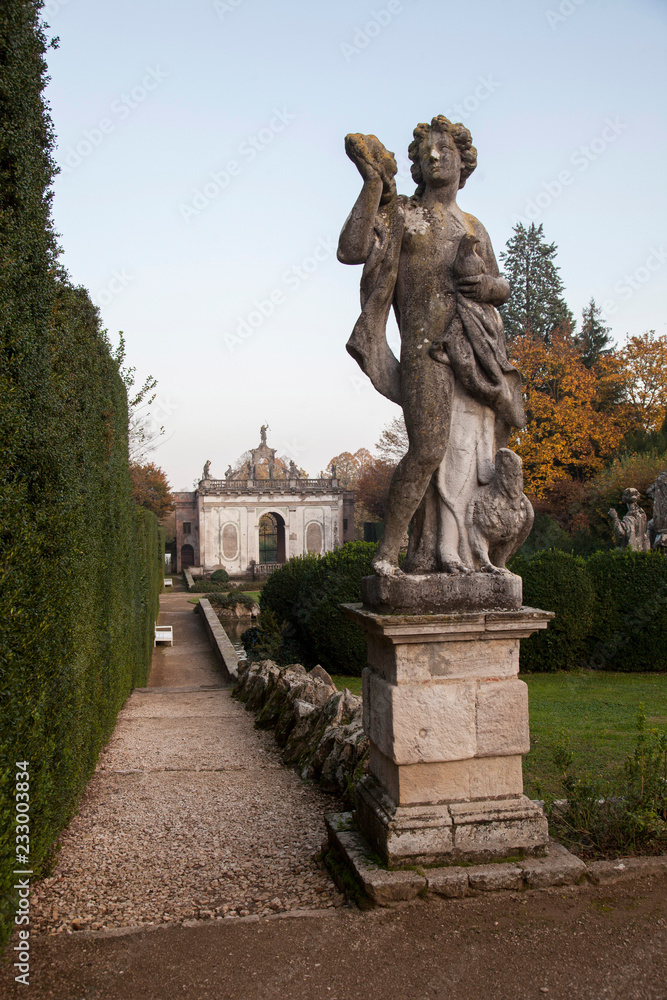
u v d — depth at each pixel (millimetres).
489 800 3834
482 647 3855
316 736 6875
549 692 10422
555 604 12141
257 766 6883
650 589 12367
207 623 23031
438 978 2998
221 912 3703
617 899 3541
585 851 4008
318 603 12602
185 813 5449
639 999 2838
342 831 4184
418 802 3762
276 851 4570
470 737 3803
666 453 23609
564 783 4402
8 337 3434
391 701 3736
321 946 3248
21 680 3291
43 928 3590
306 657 14078
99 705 6785
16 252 3539
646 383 30938
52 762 4176
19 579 3295
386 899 3518
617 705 9203
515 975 3002
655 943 3186
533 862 3709
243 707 10531
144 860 4516
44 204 4129
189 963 3168
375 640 4145
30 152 3703
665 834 4051
